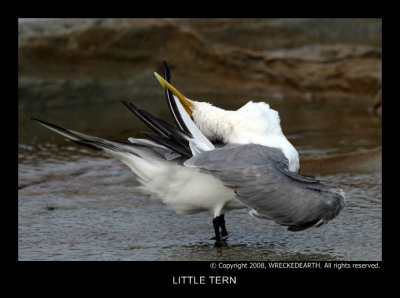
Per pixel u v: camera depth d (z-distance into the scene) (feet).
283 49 80.43
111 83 64.49
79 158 43.11
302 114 57.77
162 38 67.21
